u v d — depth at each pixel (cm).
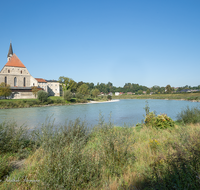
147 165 475
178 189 318
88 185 403
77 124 911
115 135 617
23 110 4412
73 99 7881
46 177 385
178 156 421
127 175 455
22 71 8769
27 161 608
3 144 715
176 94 11194
